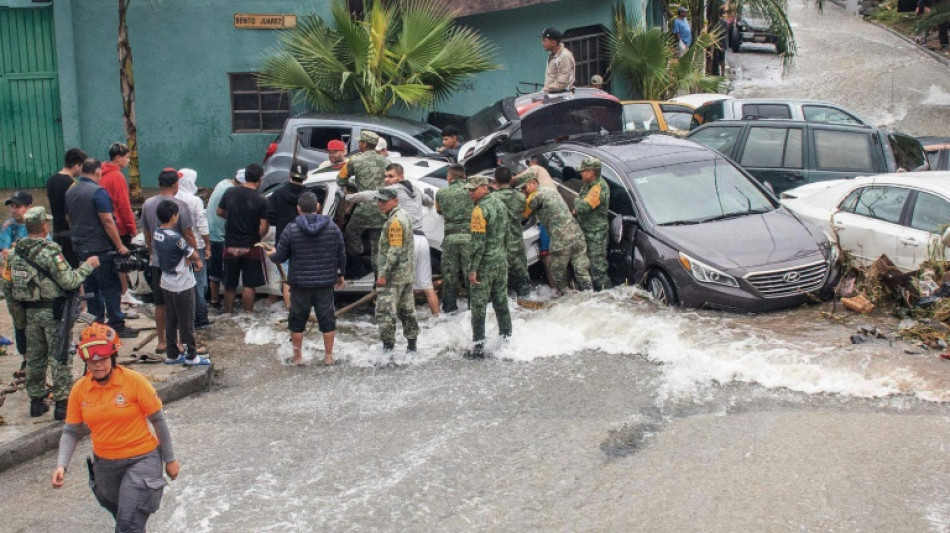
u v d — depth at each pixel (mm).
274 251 10750
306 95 17500
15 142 17969
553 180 12555
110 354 5773
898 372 8523
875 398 8227
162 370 9375
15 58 17766
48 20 17688
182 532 6504
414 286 11055
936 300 10094
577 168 12242
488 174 13203
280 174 15320
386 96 17547
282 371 9750
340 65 17062
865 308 10281
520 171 12961
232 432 8164
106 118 18078
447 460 7441
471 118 16344
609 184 11852
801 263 10539
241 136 18328
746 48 36062
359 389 9109
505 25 19938
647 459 7320
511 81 20172
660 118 16984
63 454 5961
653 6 25094
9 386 9016
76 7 17656
